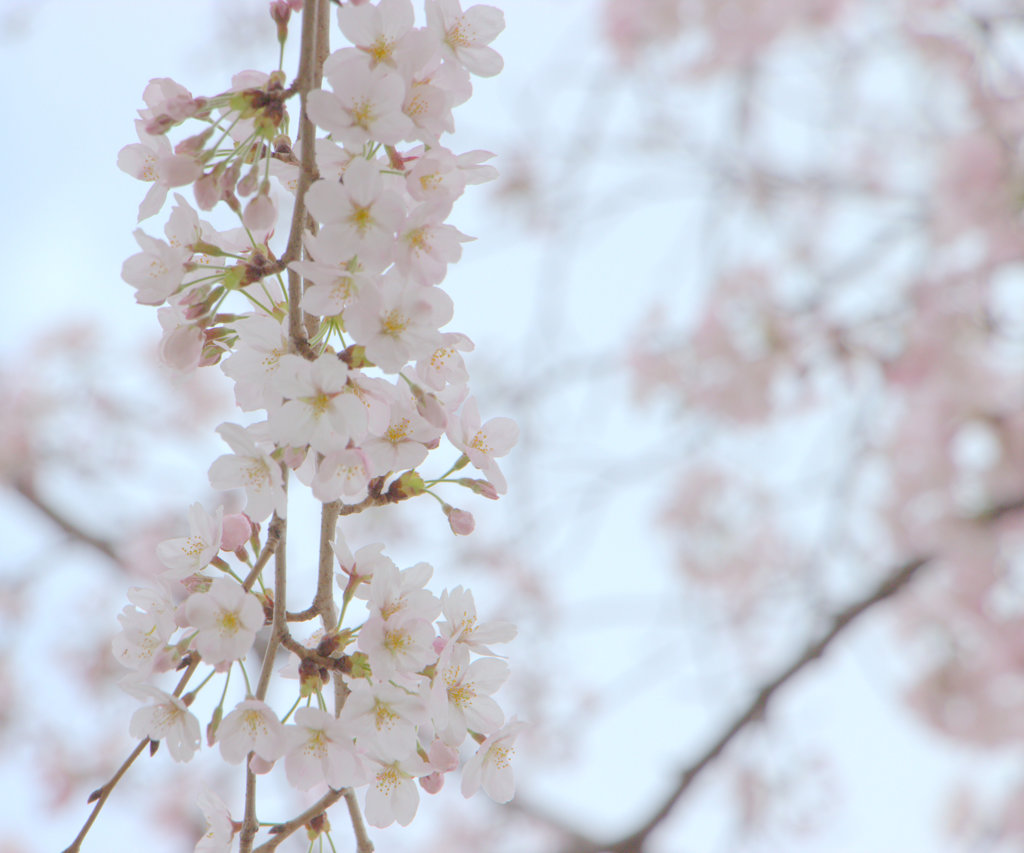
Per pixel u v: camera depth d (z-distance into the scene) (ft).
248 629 4.06
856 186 22.15
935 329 19.15
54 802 22.12
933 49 20.31
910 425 19.52
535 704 24.82
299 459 4.22
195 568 4.37
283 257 4.36
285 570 4.39
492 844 24.00
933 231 19.56
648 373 21.54
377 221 4.05
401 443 4.50
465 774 4.45
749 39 21.89
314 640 4.67
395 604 4.44
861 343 19.71
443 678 4.28
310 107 4.08
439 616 4.57
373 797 4.43
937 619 21.33
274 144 4.63
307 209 4.30
